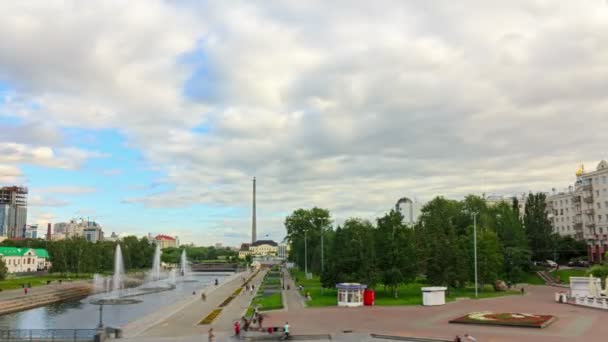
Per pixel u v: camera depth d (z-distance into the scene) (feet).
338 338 177.88
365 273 311.68
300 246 650.84
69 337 184.65
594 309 251.80
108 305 354.13
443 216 516.73
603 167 545.85
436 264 338.13
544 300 301.43
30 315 299.17
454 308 261.03
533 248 533.14
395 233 323.98
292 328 199.41
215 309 273.33
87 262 618.85
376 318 225.56
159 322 223.30
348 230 354.54
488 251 363.76
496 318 210.79
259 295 351.67
